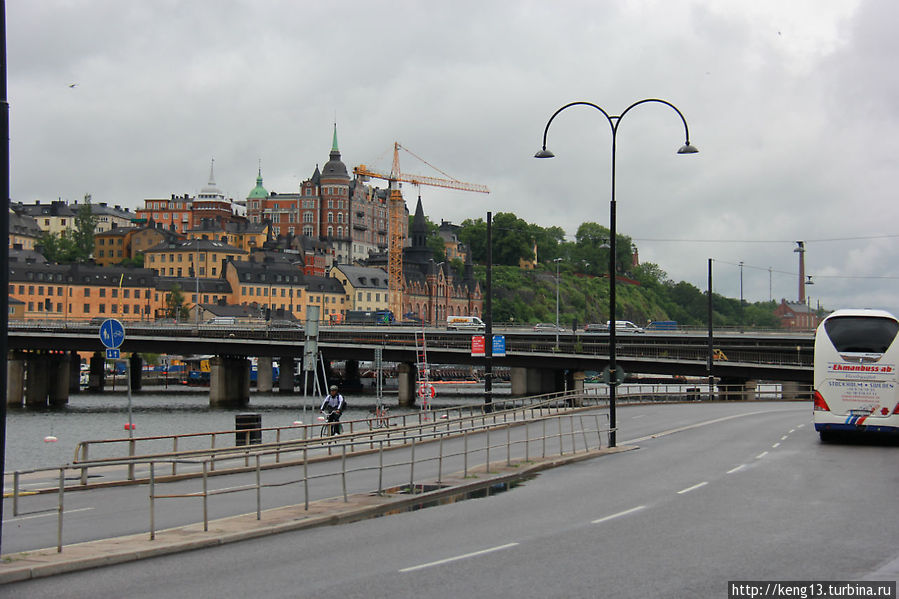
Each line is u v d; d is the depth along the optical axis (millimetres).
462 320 187625
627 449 39875
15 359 136250
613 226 41500
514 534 19625
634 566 16047
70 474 35812
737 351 128500
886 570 15570
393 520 22062
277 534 20375
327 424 40312
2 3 16750
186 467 37406
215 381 135000
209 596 14359
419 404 125312
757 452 37719
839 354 38906
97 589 15062
